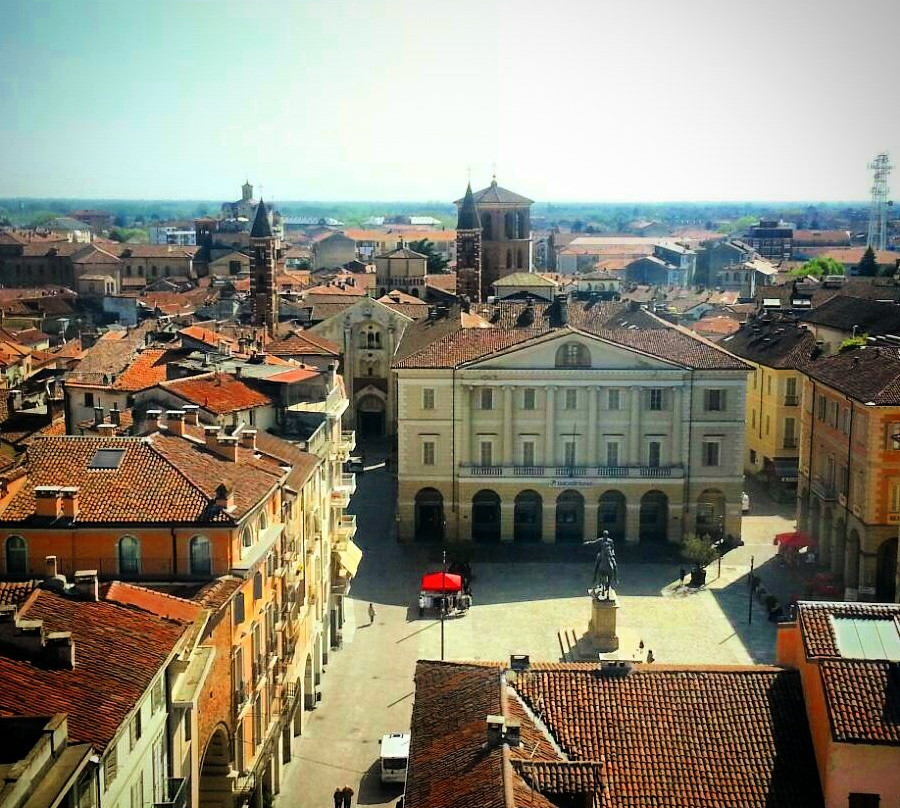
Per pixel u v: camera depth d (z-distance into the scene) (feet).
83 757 131.75
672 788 159.84
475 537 421.18
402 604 350.64
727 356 412.57
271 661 231.30
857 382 352.08
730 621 334.44
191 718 178.19
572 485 411.34
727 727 168.76
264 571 227.20
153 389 296.30
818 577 362.12
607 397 410.11
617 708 171.22
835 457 367.86
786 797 159.84
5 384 409.49
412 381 408.05
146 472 217.15
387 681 293.43
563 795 148.66
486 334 430.20
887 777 157.79
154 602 183.01
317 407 323.78
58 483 213.05
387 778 239.91
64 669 152.97
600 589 308.81
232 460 233.96
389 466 536.01
